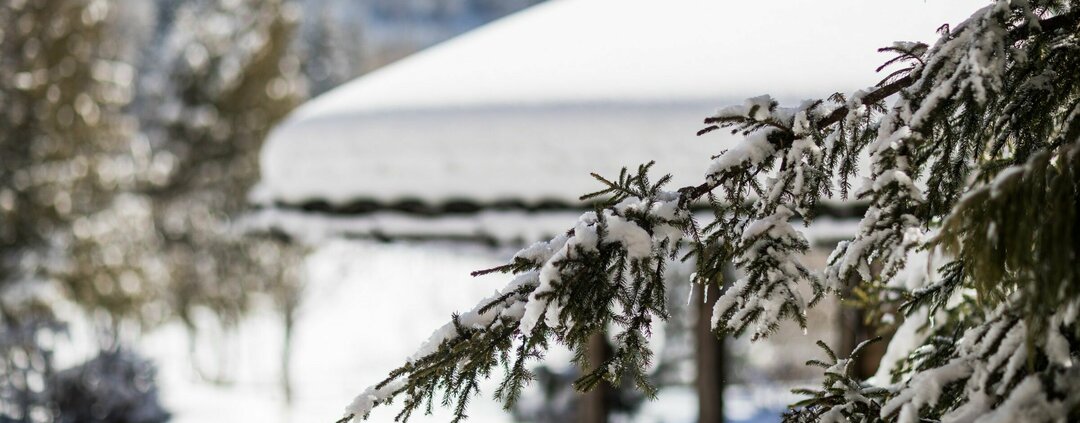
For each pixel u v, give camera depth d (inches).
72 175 796.0
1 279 743.1
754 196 116.7
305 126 364.5
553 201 303.7
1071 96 88.3
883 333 129.1
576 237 84.4
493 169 312.3
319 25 2252.7
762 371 610.9
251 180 943.7
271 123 959.0
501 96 323.0
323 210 352.8
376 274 1178.0
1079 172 71.8
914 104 83.0
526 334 83.7
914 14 178.2
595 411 370.3
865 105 86.6
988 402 78.9
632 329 85.7
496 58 363.3
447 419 359.3
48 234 784.3
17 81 771.4
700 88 285.1
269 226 368.5
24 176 775.1
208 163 938.7
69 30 792.9
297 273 925.2
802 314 84.0
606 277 83.9
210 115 946.7
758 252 84.7
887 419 86.6
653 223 85.6
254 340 1059.9
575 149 297.6
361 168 340.5
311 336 1070.4
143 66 1868.8
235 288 930.7
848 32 273.7
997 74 78.1
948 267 99.4
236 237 914.1
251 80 952.9
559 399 475.5
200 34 968.3
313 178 353.7
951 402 83.6
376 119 341.1
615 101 296.4
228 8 968.9
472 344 86.8
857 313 290.2
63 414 505.0
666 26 340.8
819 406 98.1
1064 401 73.9
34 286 746.8
